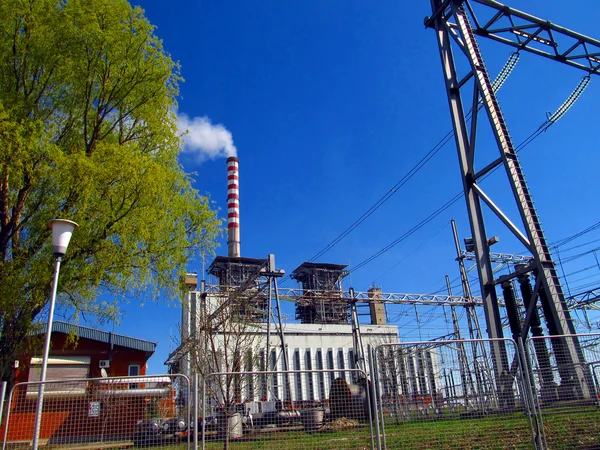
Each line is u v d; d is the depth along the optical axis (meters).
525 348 8.45
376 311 62.94
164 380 7.83
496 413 8.04
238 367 16.11
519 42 17.44
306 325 54.31
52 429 7.45
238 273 54.34
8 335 10.84
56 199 11.23
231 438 7.86
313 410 8.10
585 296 29.98
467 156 14.83
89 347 23.59
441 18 16.48
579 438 7.82
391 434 7.78
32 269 10.62
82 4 12.82
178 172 13.96
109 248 11.23
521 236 12.76
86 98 13.02
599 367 8.72
